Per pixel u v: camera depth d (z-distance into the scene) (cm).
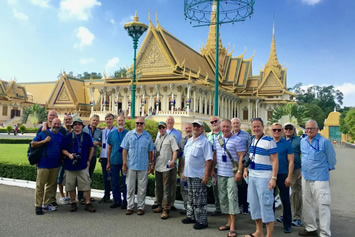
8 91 6919
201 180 688
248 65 6475
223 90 4981
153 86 4288
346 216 807
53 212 766
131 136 776
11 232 610
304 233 652
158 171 779
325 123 7094
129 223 695
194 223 710
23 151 1728
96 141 893
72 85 6172
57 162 773
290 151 676
